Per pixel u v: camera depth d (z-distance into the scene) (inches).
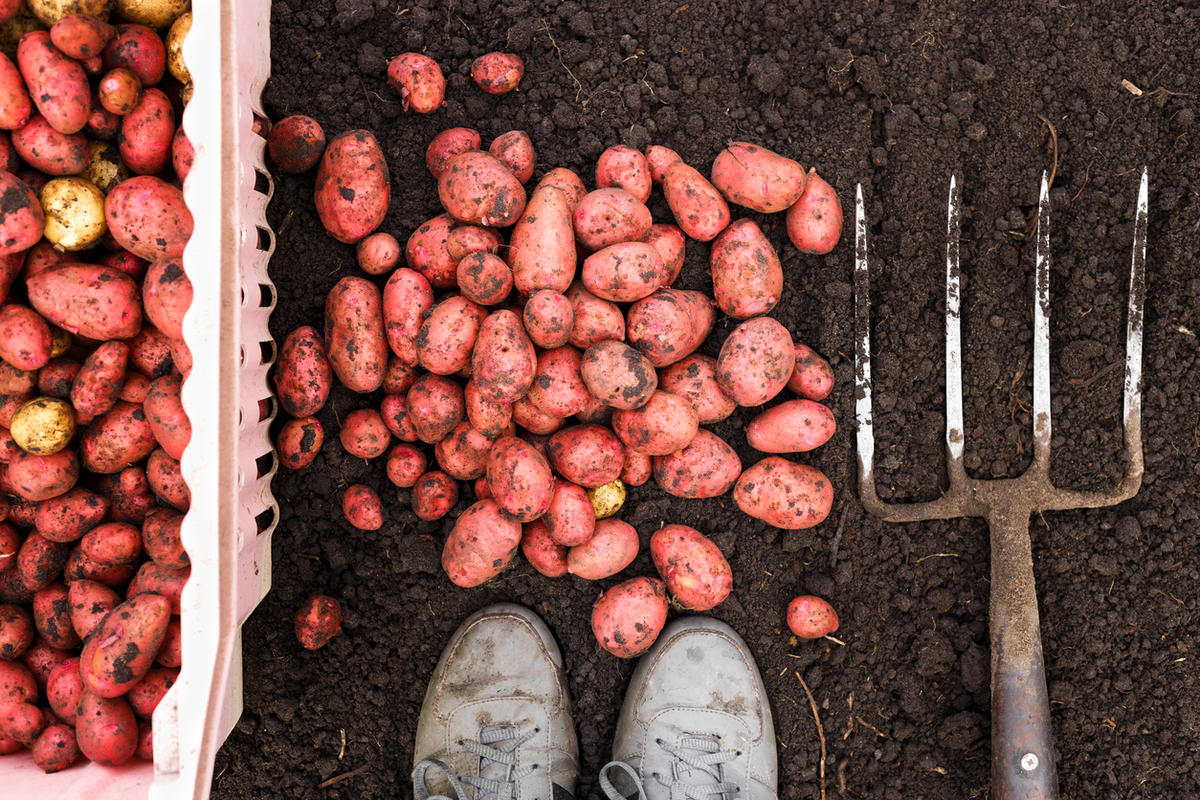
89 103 55.9
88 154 58.3
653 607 67.4
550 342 60.6
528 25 69.4
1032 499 72.6
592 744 75.0
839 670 74.6
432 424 63.4
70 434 58.9
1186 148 73.8
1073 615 75.0
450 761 71.3
